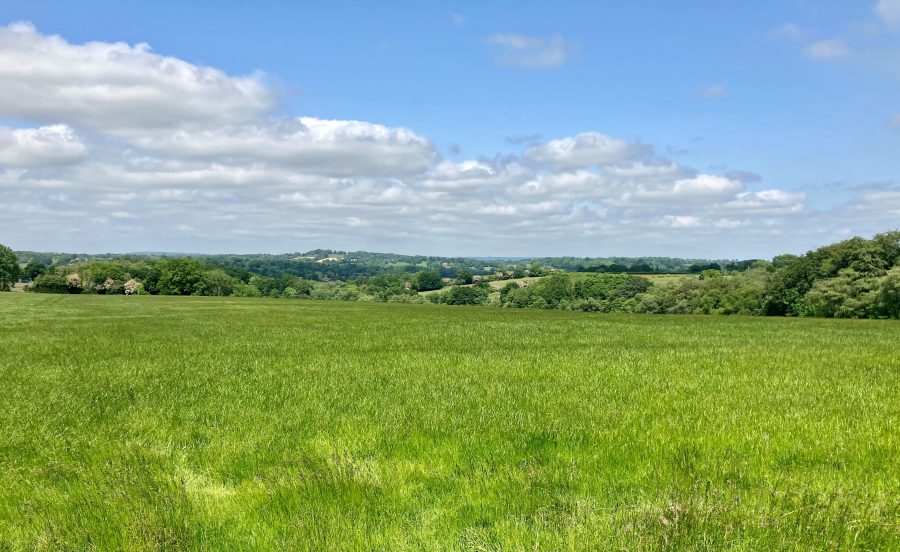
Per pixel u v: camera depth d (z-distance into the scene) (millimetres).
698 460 6902
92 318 44406
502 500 5824
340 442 8078
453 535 5125
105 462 7473
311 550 4738
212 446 8070
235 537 5172
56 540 5039
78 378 14398
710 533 4645
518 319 45812
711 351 20109
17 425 9430
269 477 6637
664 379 13445
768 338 26656
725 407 9891
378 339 26641
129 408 10680
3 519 5730
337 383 13406
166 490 6266
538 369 15438
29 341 25453
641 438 7887
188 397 11781
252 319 44281
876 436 7758
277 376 14680
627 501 5676
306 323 39594
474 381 13484
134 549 4844
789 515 5016
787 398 10844
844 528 4699
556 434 8227
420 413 9836
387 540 4973
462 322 41219
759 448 7340
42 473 7086
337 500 5883
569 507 5570
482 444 7812
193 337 27812
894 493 5738
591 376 14023
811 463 6891
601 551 4465
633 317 50656
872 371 14547
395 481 6453
